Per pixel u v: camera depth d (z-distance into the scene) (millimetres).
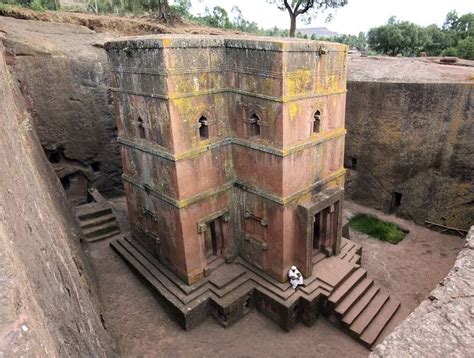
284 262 11336
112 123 18422
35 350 2377
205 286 11641
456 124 14742
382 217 17641
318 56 10344
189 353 10281
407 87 15648
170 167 10656
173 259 11945
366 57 23984
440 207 16031
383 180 17594
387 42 49625
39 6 23516
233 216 12391
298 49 9578
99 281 12844
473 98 14086
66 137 17328
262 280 11805
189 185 10875
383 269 13953
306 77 10164
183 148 10469
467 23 52844
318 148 11445
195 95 10320
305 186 11359
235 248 12766
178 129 10219
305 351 10391
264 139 10586
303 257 11469
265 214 11352
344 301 11273
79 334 5102
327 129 11688
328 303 11109
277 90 9695
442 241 15633
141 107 11023
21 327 2377
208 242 12516
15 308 2457
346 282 11766
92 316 6953
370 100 16906
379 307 11516
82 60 16984
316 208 11188
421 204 16562
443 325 2896
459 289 3205
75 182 18359
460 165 15039
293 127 10258
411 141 16172
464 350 2668
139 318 11406
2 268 2719
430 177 16016
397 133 16500
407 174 16703
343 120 12289
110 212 16250
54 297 4531
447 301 3113
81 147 17875
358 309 11258
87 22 22953
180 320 10992
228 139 11547
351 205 18859
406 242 15719
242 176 11781
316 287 11312
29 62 15758
